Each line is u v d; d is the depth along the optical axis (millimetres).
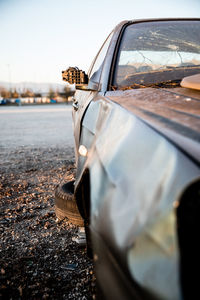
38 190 3127
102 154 920
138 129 794
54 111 23312
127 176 704
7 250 1854
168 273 506
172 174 576
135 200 636
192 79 1220
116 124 971
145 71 1657
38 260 1727
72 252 1820
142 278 552
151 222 565
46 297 1373
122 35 1885
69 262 1699
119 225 655
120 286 625
